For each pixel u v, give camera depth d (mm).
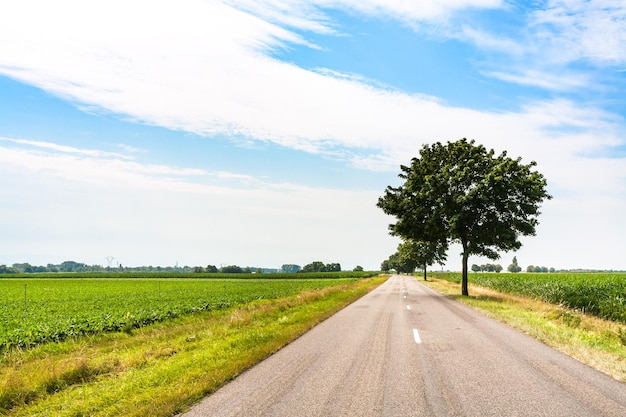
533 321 16266
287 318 17562
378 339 12492
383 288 48750
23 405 7227
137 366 9852
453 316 18750
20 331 14750
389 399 6750
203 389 7238
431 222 32844
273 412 6234
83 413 6617
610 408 6289
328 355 10227
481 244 33281
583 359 9531
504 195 31344
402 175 36469
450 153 35594
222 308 24094
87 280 82688
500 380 7840
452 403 6539
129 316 18141
